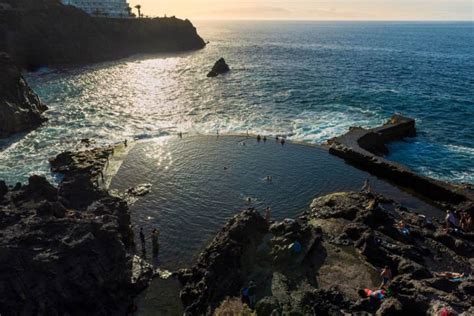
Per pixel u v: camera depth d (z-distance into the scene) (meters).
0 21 107.94
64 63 121.69
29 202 28.45
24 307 22.27
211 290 26.42
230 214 38.03
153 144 54.91
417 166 51.12
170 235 34.59
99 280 24.80
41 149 53.00
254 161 49.81
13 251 22.91
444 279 26.83
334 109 73.44
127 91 85.62
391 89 90.38
